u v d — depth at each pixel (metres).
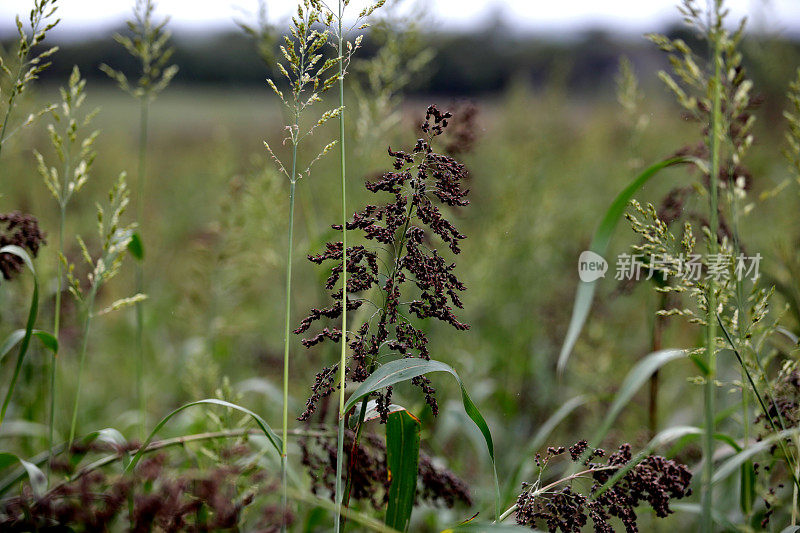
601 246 2.41
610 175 6.98
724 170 2.43
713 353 2.00
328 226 4.73
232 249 4.51
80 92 2.39
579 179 6.89
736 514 3.16
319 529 3.13
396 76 3.99
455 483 2.54
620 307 5.74
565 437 4.51
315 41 1.92
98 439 2.53
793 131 2.26
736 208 2.21
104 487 2.17
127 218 6.68
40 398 3.85
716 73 1.91
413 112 3.87
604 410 4.47
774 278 3.33
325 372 2.01
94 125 9.95
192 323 4.70
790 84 2.29
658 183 5.80
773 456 2.48
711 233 2.02
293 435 2.55
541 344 5.20
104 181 6.88
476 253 4.77
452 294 1.93
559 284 5.76
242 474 2.30
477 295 4.67
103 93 14.88
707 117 2.12
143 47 3.29
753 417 3.16
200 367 3.47
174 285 6.04
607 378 4.39
